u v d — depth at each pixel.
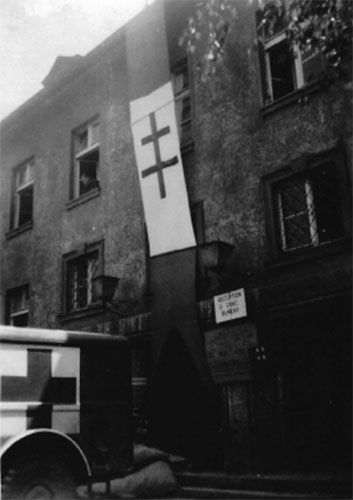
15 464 5.08
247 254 9.69
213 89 11.04
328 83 8.11
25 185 16.50
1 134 17.17
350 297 8.00
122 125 13.21
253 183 9.91
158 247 10.43
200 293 10.09
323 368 8.43
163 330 10.16
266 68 10.41
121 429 6.12
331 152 8.87
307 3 7.12
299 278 8.63
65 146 14.95
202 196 10.71
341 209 8.59
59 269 14.05
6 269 16.08
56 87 14.98
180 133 11.80
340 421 8.13
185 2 11.43
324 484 7.41
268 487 7.96
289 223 9.45
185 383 10.18
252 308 9.14
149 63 11.19
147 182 10.73
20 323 15.59
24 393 5.44
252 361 9.02
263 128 9.99
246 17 10.80
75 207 14.02
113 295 11.77
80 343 6.04
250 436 8.91
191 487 8.55
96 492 6.67
